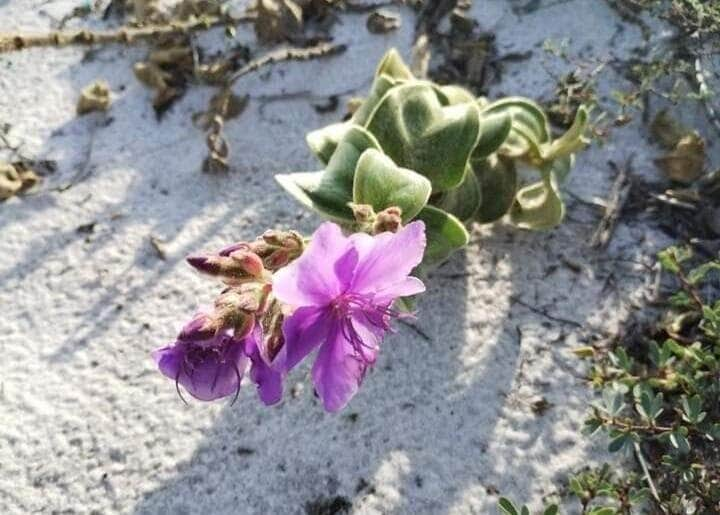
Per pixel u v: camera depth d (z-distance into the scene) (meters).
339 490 0.30
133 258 0.35
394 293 0.22
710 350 0.31
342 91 0.39
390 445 0.30
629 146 0.37
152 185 0.37
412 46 0.40
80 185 0.37
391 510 0.29
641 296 0.33
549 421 0.31
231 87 0.39
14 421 0.31
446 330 0.32
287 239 0.24
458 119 0.30
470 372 0.32
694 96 0.36
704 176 0.35
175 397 0.32
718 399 0.29
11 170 0.36
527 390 0.31
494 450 0.30
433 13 0.40
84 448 0.31
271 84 0.39
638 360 0.32
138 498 0.30
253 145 0.38
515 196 0.33
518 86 0.39
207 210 0.36
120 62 0.40
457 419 0.31
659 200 0.35
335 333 0.22
